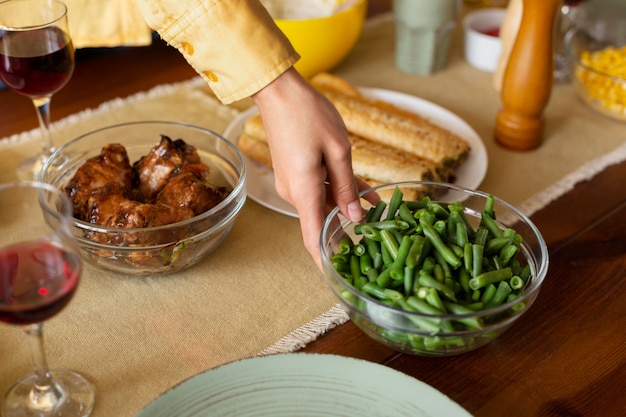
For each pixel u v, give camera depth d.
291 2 1.19
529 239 0.78
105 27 1.15
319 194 0.77
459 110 1.15
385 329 0.71
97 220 0.81
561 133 1.10
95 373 0.73
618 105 1.10
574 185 0.99
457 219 0.74
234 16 0.75
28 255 0.62
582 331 0.78
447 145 0.99
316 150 0.77
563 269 0.85
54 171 0.87
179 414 0.66
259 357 0.70
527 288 0.74
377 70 1.26
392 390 0.68
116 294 0.81
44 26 0.90
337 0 1.19
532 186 0.99
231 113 1.13
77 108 1.12
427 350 0.71
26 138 1.05
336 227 0.78
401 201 0.77
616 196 0.97
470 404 0.71
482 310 0.69
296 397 0.67
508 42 1.15
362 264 0.73
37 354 0.68
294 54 0.77
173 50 1.29
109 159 0.86
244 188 0.84
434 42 1.21
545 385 0.73
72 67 0.95
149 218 0.79
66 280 0.63
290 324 0.79
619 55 1.15
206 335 0.77
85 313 0.79
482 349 0.76
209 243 0.82
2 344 0.76
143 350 0.76
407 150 1.00
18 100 1.14
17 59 0.89
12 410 0.68
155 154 0.87
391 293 0.69
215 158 0.94
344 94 1.10
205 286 0.83
